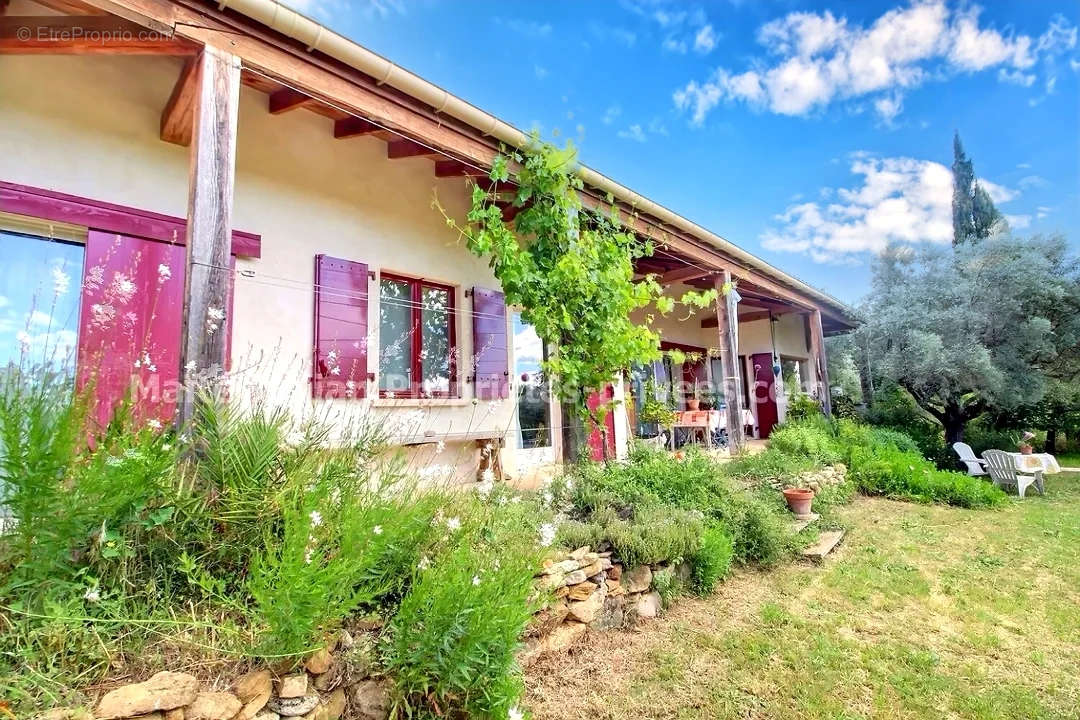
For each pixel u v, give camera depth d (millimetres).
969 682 2957
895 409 12953
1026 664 3164
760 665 3068
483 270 6113
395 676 2127
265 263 4324
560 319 4793
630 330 5234
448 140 4234
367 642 2223
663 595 3807
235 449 2371
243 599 2105
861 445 9180
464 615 2117
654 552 3654
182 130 3748
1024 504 7953
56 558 1859
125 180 3656
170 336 3652
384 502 2443
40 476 1803
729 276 7656
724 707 2668
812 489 6645
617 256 5199
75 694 1617
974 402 11766
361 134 4707
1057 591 4285
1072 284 10945
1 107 3229
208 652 1889
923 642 3408
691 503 4648
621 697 2727
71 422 1940
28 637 1684
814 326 10891
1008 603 4016
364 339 4348
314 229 4672
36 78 3365
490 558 2500
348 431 2977
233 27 2973
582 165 5039
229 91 2912
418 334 5496
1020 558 5152
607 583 3434
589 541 3482
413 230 5465
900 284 12359
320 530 2152
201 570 2123
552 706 2625
